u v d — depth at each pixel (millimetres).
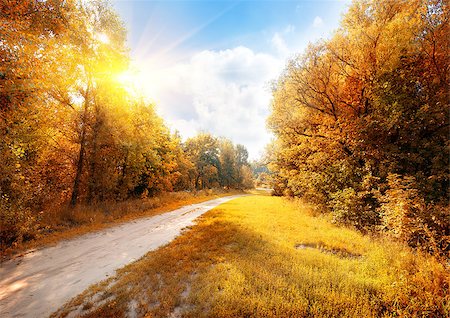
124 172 19891
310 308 3820
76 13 12328
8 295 4793
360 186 11016
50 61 9453
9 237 7855
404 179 9281
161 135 27172
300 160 18781
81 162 14398
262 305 3834
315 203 15125
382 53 11195
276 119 19688
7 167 7680
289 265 5695
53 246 8234
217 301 4074
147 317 3734
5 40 7246
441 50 10359
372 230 9234
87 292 4809
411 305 3838
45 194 11945
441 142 9672
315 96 15641
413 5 11141
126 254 7523
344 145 12930
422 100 10211
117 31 15555
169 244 8422
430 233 6254
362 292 4207
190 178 51812
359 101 13383
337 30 14070
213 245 7812
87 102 14320
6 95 7449
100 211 14172
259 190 79688
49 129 12680
